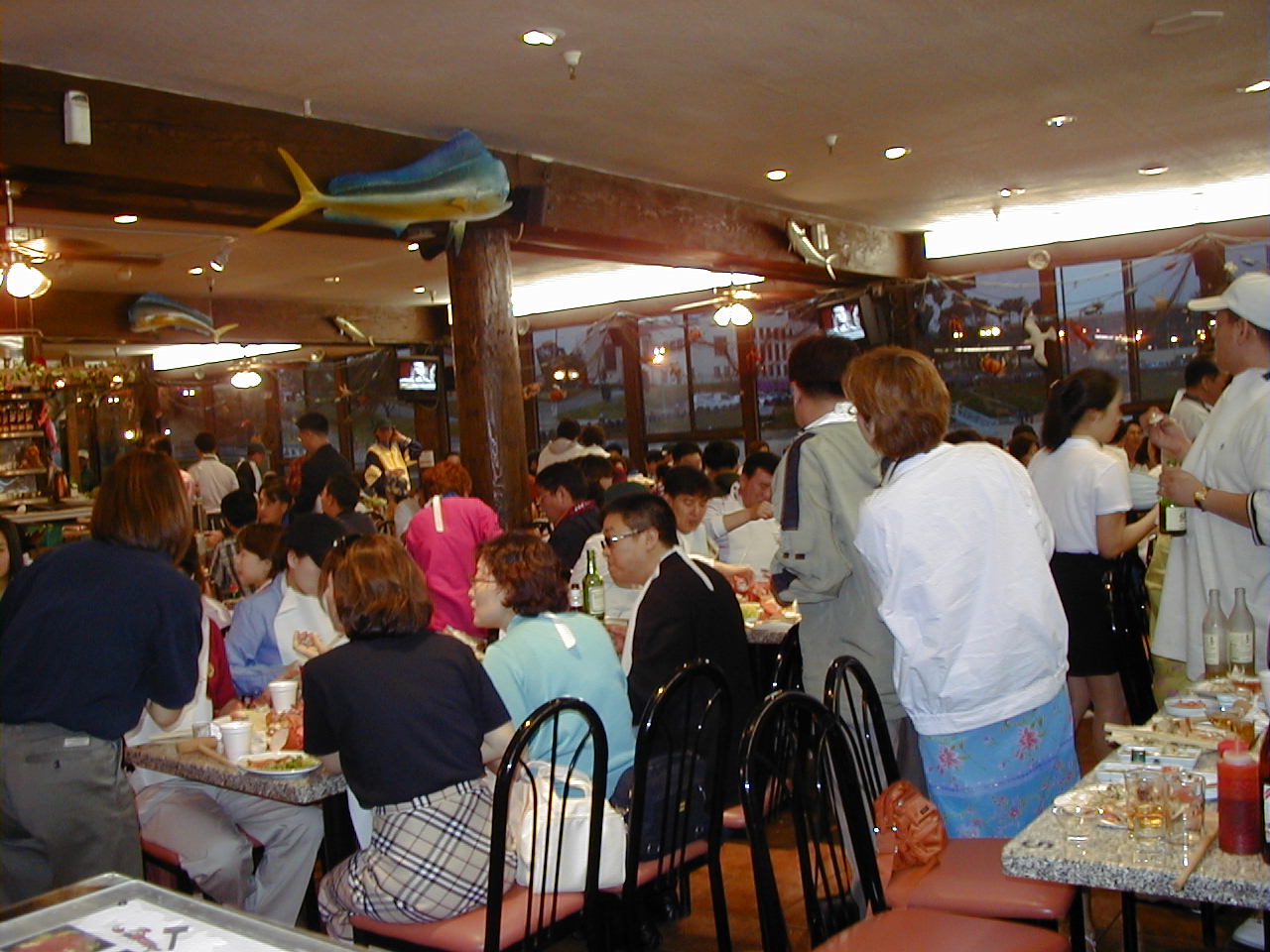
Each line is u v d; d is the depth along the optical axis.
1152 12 4.79
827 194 8.20
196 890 2.92
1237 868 1.60
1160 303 9.32
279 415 15.39
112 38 4.28
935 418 2.28
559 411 12.96
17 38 4.20
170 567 2.63
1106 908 3.17
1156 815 1.72
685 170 7.12
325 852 2.79
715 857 2.70
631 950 2.55
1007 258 9.84
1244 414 2.77
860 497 2.73
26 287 5.54
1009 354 10.02
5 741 2.52
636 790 2.51
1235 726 2.22
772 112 5.93
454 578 5.07
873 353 2.36
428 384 12.62
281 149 5.22
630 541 3.16
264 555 3.79
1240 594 2.69
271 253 8.70
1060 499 3.66
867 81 5.51
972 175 7.80
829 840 2.27
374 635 2.51
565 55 4.80
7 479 7.79
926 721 2.30
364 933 2.47
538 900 2.46
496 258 6.38
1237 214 8.84
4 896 2.58
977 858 2.26
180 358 15.43
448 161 5.79
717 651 3.10
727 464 6.53
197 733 3.05
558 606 2.87
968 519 2.24
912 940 2.00
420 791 2.40
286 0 4.04
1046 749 2.30
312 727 2.50
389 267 9.74
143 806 3.06
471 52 4.72
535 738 2.68
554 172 6.65
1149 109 6.33
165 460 2.69
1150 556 4.54
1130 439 6.17
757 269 8.92
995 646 2.23
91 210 5.48
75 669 2.51
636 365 12.38
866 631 2.74
